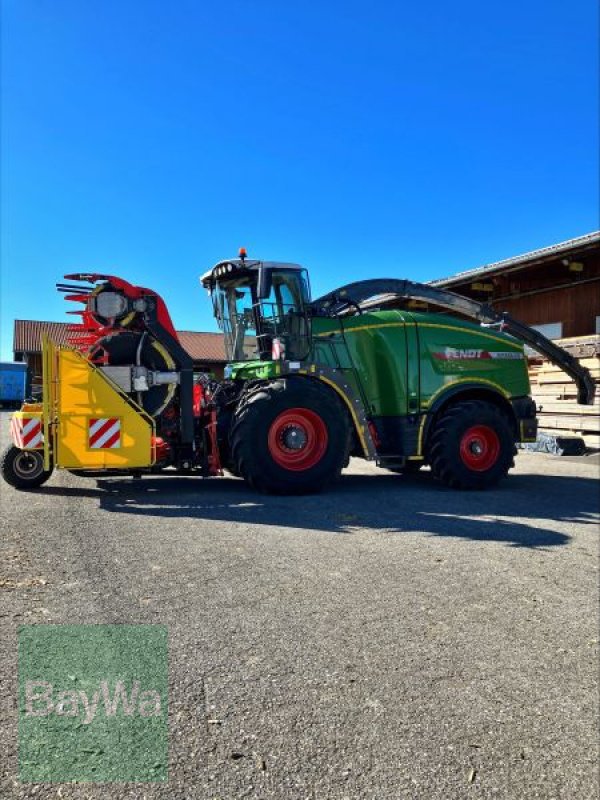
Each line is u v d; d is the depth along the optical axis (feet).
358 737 6.98
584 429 38.14
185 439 20.90
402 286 26.14
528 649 9.43
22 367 102.73
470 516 18.52
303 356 23.43
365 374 24.31
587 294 43.73
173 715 7.18
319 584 11.75
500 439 24.17
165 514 17.47
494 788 6.30
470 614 10.65
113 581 11.42
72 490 21.13
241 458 20.85
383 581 12.07
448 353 24.77
